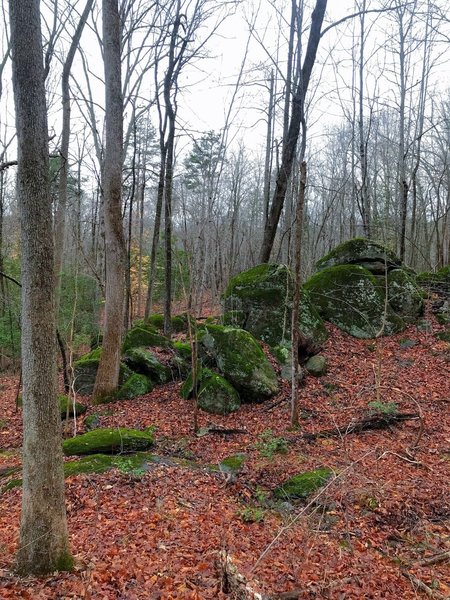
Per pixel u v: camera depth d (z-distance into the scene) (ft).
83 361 41.39
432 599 14.74
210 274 88.22
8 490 23.43
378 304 41.11
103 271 68.74
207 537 18.16
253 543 17.93
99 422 32.65
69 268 67.41
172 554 16.70
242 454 26.23
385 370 34.91
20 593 13.43
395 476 22.59
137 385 37.52
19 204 13.91
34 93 13.53
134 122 56.13
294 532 18.63
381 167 104.01
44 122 13.83
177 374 39.86
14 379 51.39
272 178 115.44
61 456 14.88
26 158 13.53
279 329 37.78
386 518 19.60
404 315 42.04
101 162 59.21
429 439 25.94
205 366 35.81
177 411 33.24
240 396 33.14
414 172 64.64
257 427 29.58
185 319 55.57
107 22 34.73
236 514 20.33
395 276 43.73
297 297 28.43
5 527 19.22
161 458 26.25
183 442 28.55
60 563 14.83
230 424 30.45
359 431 27.58
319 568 16.28
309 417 29.81
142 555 16.55
